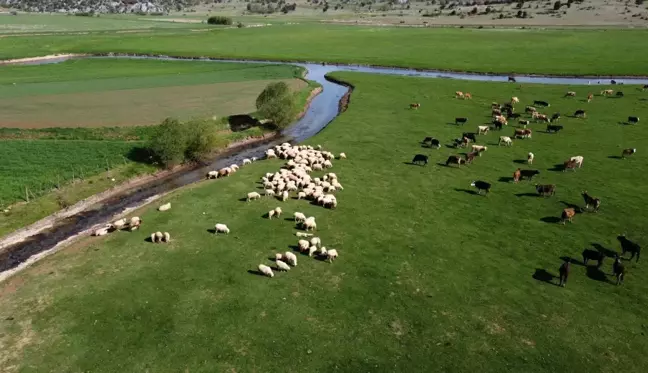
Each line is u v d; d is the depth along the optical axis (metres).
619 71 97.06
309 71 103.56
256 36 158.62
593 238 33.25
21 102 70.81
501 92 79.88
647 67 99.75
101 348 22.80
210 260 30.00
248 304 25.89
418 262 30.14
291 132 62.94
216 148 54.19
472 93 79.44
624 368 22.08
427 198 39.69
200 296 26.47
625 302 26.53
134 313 25.12
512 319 25.20
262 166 47.19
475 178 44.16
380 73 99.12
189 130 50.72
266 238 32.69
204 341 23.28
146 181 46.47
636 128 58.91
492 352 22.95
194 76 94.56
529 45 131.50
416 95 78.44
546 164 47.66
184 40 148.00
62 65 107.12
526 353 22.92
